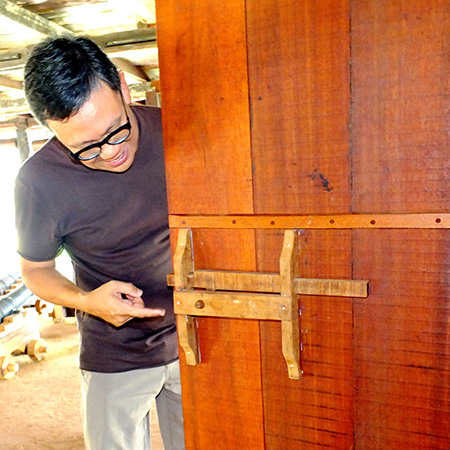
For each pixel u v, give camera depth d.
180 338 0.86
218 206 0.83
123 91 1.04
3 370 3.19
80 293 1.05
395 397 0.76
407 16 0.67
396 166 0.70
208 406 0.90
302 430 0.84
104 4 3.34
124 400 1.26
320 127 0.74
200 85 0.80
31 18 3.25
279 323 0.82
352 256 0.75
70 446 2.47
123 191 1.11
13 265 7.39
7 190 10.70
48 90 0.83
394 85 0.69
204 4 0.78
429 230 0.70
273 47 0.75
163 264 1.21
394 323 0.74
